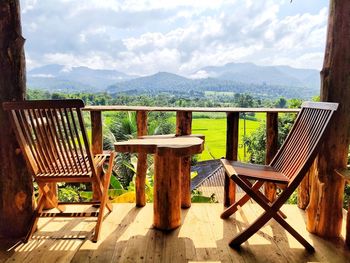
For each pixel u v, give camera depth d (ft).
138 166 9.91
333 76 7.66
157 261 6.84
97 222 7.87
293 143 8.58
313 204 8.19
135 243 7.63
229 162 9.04
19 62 7.50
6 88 7.45
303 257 7.07
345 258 7.06
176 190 8.33
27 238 7.64
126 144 7.91
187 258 6.97
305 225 8.75
